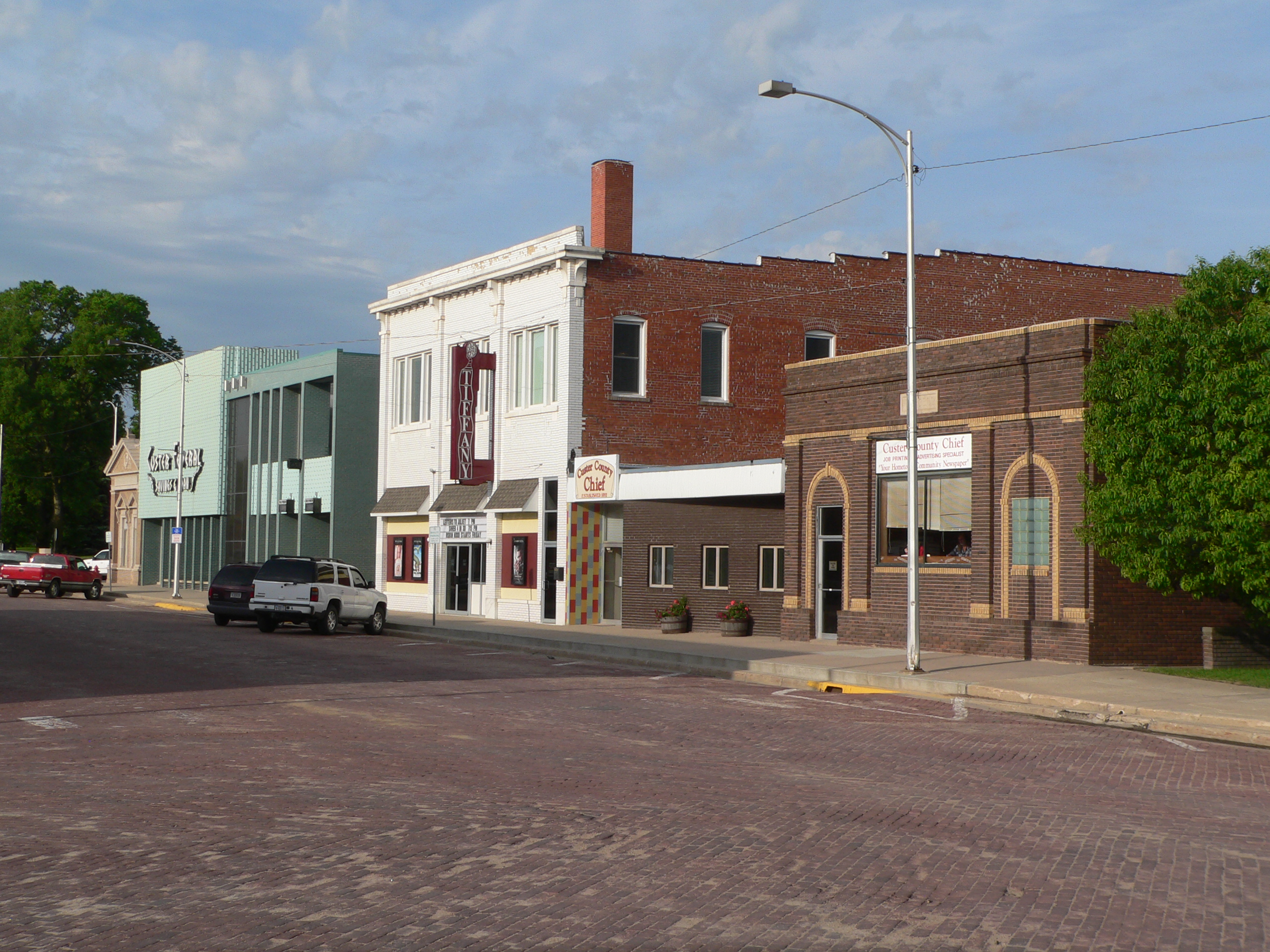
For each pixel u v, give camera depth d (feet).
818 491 98.43
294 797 36.11
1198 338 68.95
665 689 68.95
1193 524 68.39
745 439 129.70
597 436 124.16
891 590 92.27
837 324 133.18
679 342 127.44
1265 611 69.31
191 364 212.23
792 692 69.51
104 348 285.64
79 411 289.94
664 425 126.62
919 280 134.72
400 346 154.81
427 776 39.86
